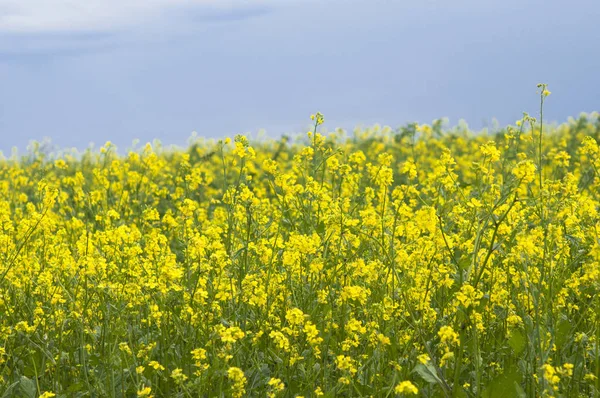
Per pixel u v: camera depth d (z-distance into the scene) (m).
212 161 14.39
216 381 4.39
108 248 5.52
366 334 4.35
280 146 15.74
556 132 17.05
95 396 4.40
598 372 3.78
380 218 5.33
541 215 5.09
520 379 3.64
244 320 4.74
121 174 9.66
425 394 3.98
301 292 5.11
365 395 4.10
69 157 16.20
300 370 4.49
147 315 5.00
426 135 17.09
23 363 4.84
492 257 5.12
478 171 5.48
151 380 4.55
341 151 6.60
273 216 7.10
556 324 4.16
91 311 4.98
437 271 4.88
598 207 6.83
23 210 9.91
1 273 5.39
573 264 5.07
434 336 4.43
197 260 5.08
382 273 4.96
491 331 4.74
